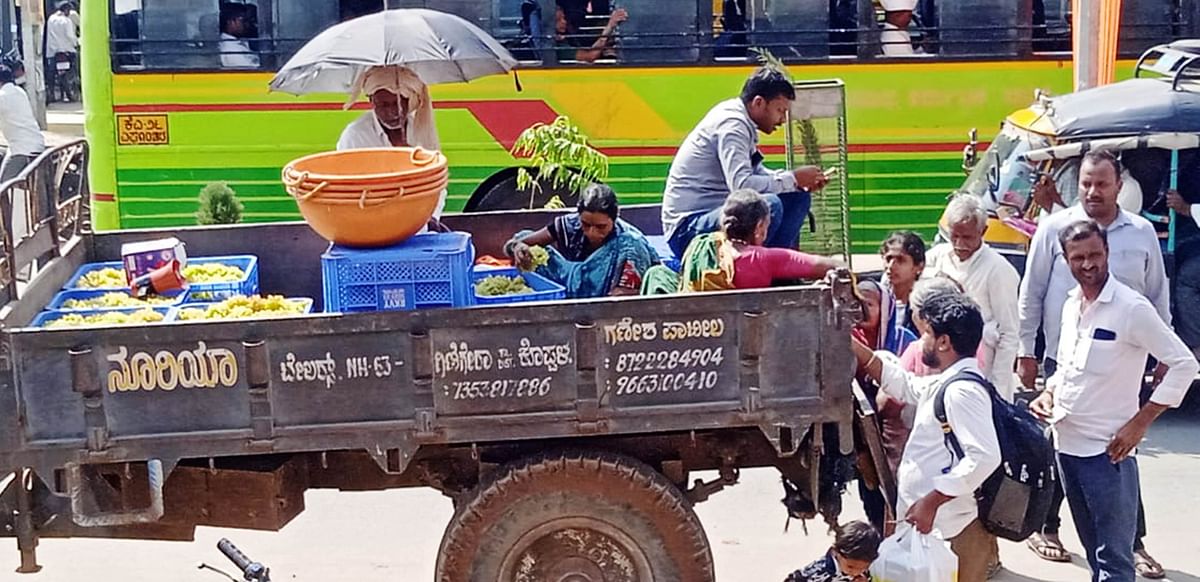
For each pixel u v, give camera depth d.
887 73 10.57
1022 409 5.14
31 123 14.46
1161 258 6.46
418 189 5.28
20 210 6.64
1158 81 8.68
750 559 6.76
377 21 7.54
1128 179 8.20
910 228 10.80
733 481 5.50
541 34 10.59
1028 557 6.72
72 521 5.30
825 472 5.32
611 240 6.07
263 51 10.58
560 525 5.24
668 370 5.03
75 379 4.90
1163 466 7.89
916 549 4.92
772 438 5.07
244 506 5.28
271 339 4.95
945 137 10.66
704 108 10.62
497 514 5.21
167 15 10.55
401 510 7.48
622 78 10.62
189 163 10.71
